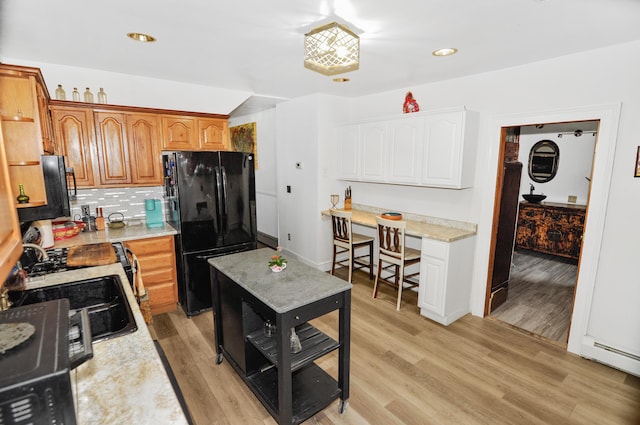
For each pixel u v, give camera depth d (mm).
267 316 1819
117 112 3129
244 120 6270
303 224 4641
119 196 3453
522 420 1979
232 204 3391
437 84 3420
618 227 2383
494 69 2930
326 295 1853
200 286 3285
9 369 704
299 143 4496
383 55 2531
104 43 2309
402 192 3922
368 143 3881
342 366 2037
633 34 2090
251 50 2449
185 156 3059
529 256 5391
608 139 2363
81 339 1035
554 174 5445
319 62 2164
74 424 759
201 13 1820
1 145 856
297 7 1740
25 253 2154
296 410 1917
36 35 2152
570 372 2418
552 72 2615
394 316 3287
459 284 3162
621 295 2406
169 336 2910
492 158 3055
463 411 2051
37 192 1792
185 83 3508
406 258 3379
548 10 1746
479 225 3213
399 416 2018
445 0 1639
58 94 2826
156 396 1029
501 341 2836
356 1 1664
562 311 3416
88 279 1974
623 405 2092
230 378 2367
